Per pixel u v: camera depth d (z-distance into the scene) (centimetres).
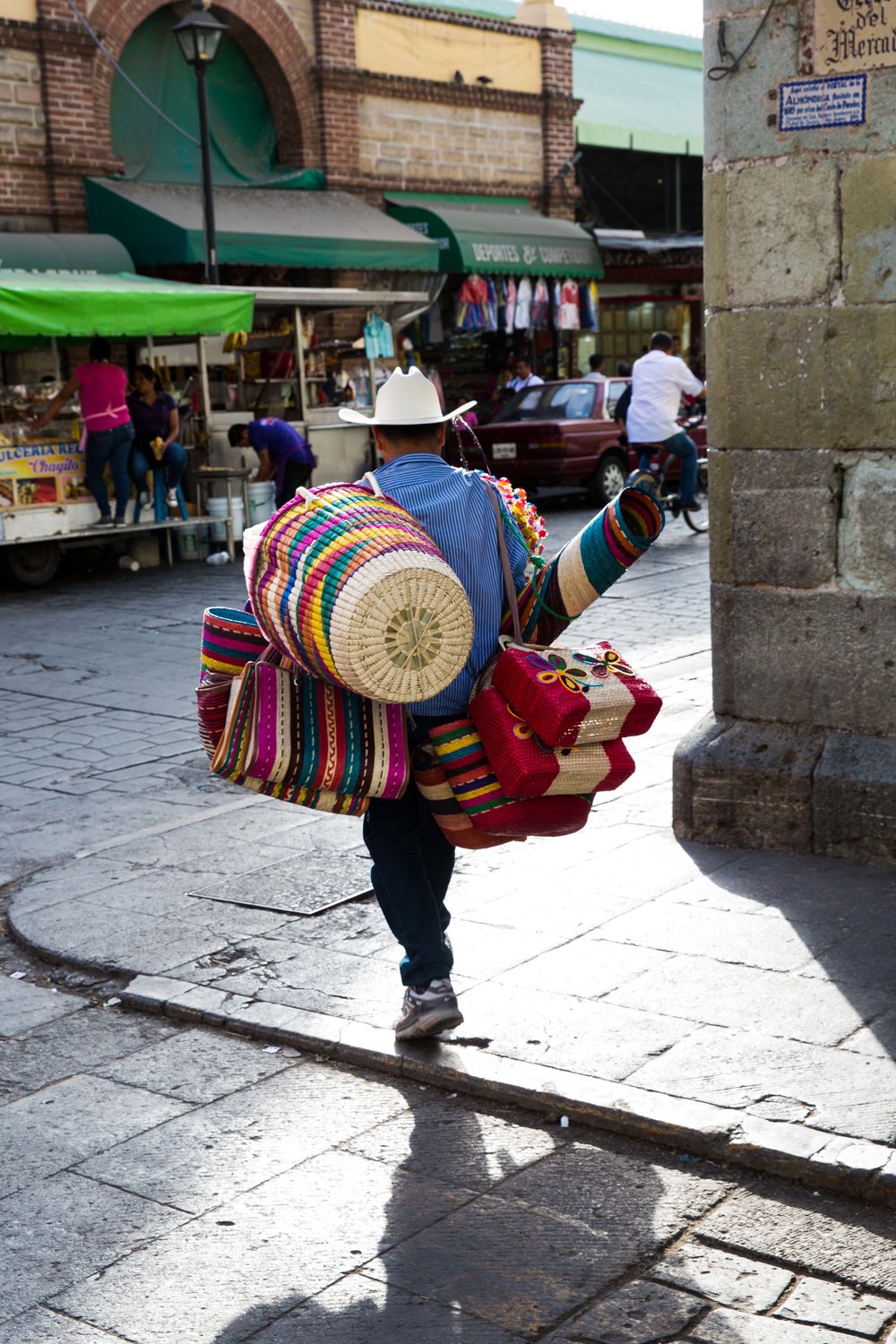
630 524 356
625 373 2455
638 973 416
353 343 1855
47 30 1647
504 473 1733
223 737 339
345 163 1989
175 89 1861
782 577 514
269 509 1457
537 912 470
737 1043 370
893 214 473
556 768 339
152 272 1805
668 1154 336
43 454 1275
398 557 316
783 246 495
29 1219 324
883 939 430
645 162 2602
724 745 529
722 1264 294
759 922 449
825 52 477
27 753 761
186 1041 414
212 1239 312
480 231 2016
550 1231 309
